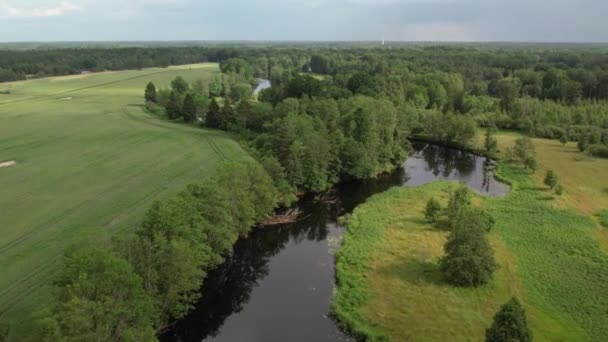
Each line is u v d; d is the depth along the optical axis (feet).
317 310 146.61
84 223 182.39
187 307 134.10
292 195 229.86
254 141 305.94
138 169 253.85
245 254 189.98
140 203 205.77
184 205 142.10
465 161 328.08
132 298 106.73
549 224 197.67
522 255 168.86
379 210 220.02
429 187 254.88
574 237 183.93
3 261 150.61
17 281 139.23
